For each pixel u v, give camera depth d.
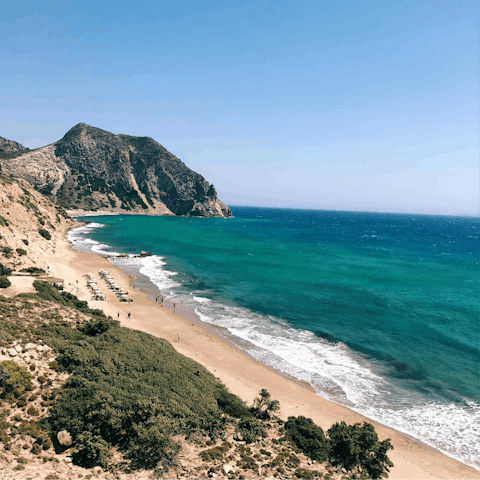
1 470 15.59
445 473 24.39
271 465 21.27
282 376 37.56
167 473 18.67
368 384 36.50
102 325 36.56
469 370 39.62
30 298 41.22
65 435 19.27
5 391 21.69
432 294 70.94
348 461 23.52
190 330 48.81
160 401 24.58
